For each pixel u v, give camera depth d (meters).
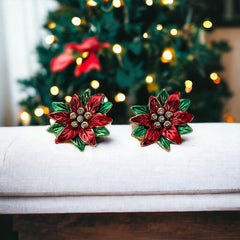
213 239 0.20
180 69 0.34
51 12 0.36
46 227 0.20
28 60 0.56
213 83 0.38
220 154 0.18
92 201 0.18
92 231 0.20
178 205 0.18
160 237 0.20
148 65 0.35
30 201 0.18
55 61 0.33
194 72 0.36
